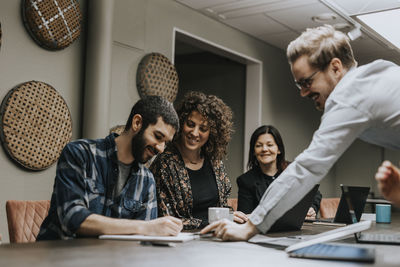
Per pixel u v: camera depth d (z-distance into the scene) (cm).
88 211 153
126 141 177
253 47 547
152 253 118
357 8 398
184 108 243
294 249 121
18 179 306
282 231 191
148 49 405
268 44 575
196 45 484
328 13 455
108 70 342
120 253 116
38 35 312
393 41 452
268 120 576
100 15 341
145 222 152
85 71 343
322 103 155
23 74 310
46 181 324
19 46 308
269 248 132
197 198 241
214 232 156
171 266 100
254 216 146
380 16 392
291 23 491
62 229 156
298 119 642
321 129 142
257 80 560
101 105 337
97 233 149
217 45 486
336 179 771
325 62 147
